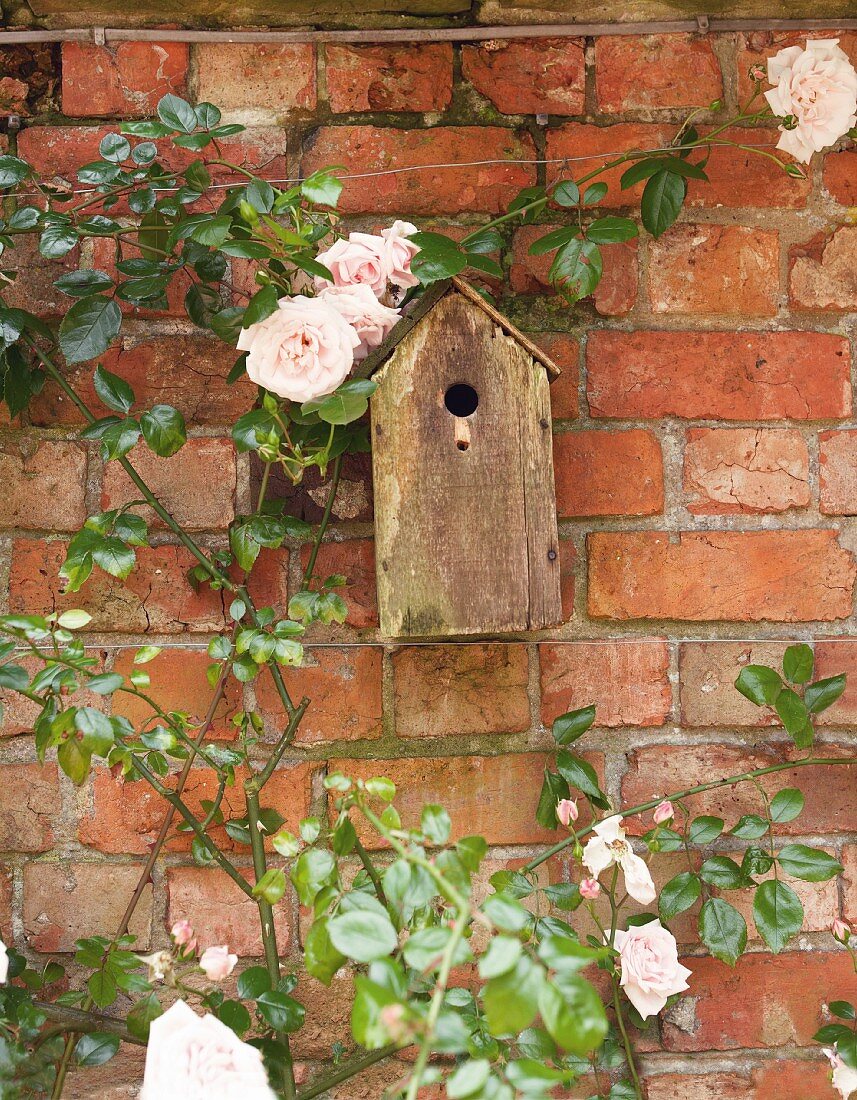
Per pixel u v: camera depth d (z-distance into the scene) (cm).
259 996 238
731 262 254
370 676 251
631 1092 247
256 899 238
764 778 253
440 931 218
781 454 254
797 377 254
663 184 247
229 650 244
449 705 252
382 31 252
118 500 251
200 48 252
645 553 253
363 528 252
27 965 249
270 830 248
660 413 253
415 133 252
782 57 246
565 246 244
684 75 253
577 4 253
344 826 230
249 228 239
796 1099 251
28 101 251
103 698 250
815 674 253
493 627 240
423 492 240
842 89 244
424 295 240
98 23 252
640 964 245
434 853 251
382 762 251
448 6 252
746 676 246
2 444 251
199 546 251
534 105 253
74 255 251
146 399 251
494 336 241
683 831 252
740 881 246
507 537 240
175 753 242
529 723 252
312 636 251
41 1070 236
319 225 243
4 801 250
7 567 251
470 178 252
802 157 246
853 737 254
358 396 238
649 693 253
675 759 253
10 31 250
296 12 252
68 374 251
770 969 252
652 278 253
